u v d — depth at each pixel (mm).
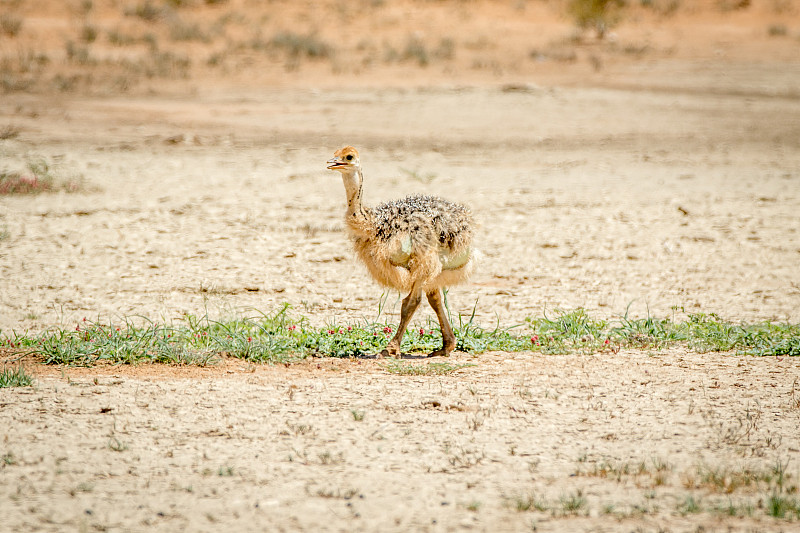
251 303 42750
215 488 22625
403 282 33812
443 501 22031
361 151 91000
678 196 70938
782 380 32094
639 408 28906
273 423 27141
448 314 40594
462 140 97750
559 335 37375
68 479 23047
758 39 165875
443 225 34000
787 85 133625
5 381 30484
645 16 179500
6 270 47875
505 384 31281
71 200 66250
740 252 54562
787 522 21078
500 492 22594
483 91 126688
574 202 68625
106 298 43094
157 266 49375
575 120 109562
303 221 61406
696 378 32219
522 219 62969
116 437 25859
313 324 39250
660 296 45344
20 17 157375
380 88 129125
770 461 24719
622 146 95375
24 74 127250
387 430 26672
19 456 24375
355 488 22703
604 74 140875
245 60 144250
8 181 69062
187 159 84875
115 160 83000
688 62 150125
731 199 70000
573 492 22656
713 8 182375
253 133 99312
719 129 105000
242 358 34312
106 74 131500
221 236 56656
